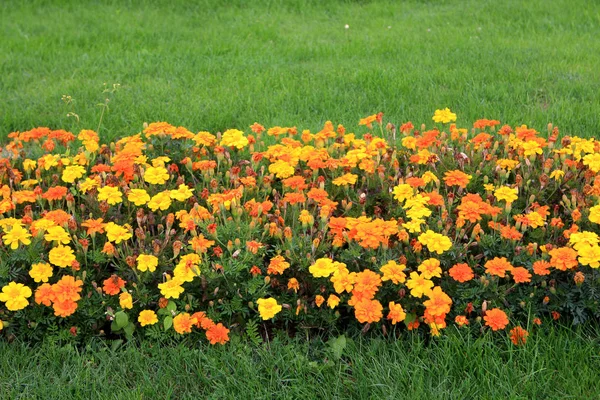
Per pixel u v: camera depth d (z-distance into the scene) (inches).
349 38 332.8
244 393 125.0
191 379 130.2
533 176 171.9
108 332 143.3
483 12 367.6
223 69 294.0
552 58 294.8
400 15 373.1
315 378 130.6
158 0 387.9
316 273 134.0
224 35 339.0
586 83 263.7
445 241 138.4
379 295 137.3
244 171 180.1
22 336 137.6
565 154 170.9
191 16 372.2
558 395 124.5
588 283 135.6
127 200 161.2
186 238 154.7
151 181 160.7
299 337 138.9
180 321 133.1
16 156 181.9
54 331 137.8
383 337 136.9
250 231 144.8
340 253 146.0
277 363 131.5
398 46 316.2
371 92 262.1
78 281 135.1
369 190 168.9
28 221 147.6
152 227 155.4
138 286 140.6
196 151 184.4
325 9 386.6
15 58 302.2
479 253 148.5
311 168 174.9
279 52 315.6
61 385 128.5
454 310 138.8
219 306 138.0
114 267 149.9
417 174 175.8
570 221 160.1
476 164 177.6
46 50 313.3
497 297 137.7
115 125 240.1
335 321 139.6
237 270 136.9
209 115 243.9
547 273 133.9
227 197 149.8
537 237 149.0
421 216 146.0
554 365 129.8
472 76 274.1
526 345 132.1
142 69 292.2
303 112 247.3
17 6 378.3
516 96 253.9
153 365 133.5
